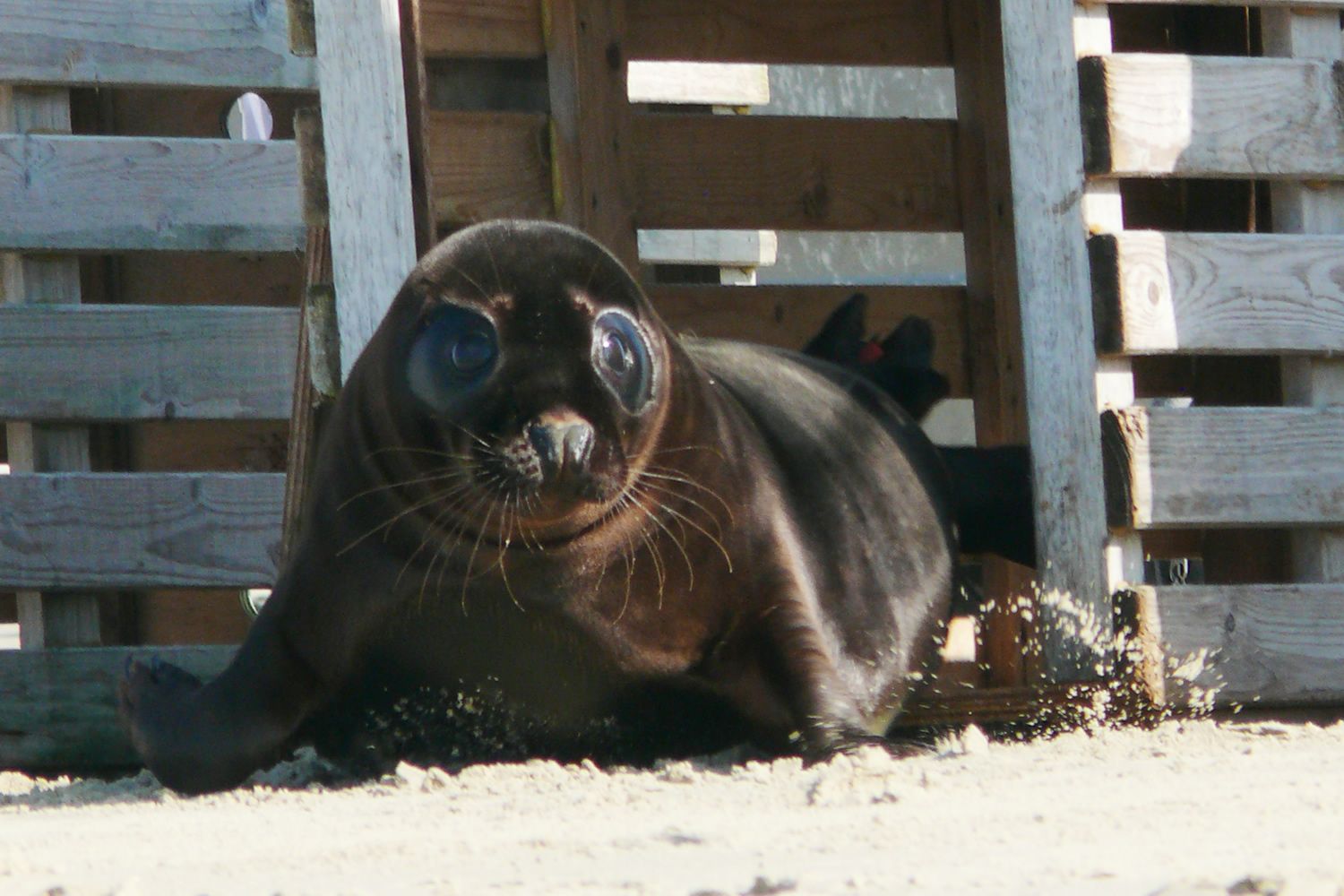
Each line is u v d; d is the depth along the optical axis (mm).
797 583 18859
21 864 11133
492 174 30844
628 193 31812
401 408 16906
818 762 16828
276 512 25281
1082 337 23375
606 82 31703
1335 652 23406
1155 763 15930
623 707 18812
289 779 19328
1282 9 24688
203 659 25016
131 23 25281
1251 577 26422
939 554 24156
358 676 18344
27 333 25156
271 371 25578
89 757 24594
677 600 18078
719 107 37031
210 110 28328
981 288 33094
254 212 25688
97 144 25312
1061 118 23562
